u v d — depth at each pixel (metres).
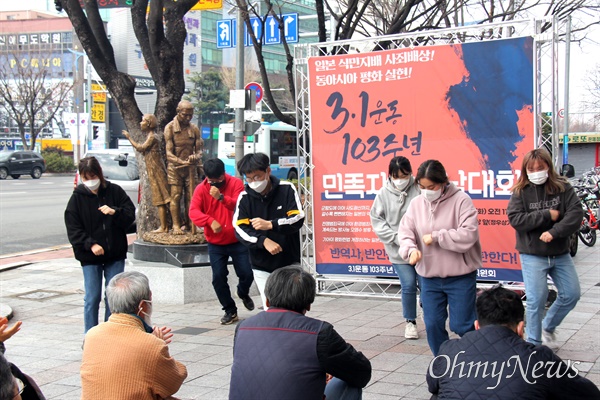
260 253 5.90
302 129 8.83
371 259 8.37
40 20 65.38
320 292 8.97
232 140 31.20
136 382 3.41
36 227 17.97
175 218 9.15
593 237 13.72
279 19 11.40
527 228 5.51
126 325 3.56
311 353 3.25
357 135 8.26
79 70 49.56
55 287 10.35
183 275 8.62
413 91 7.93
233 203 7.16
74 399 5.27
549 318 5.89
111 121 58.28
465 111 7.68
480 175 7.65
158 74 10.01
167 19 10.12
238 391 3.25
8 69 55.22
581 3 13.66
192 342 6.83
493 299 3.21
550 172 5.48
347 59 8.22
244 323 3.43
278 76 45.22
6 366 2.84
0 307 8.59
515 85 7.45
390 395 5.11
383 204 6.66
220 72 48.78
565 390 3.02
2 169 40.97
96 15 10.32
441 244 5.00
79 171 6.28
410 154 7.98
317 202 8.55
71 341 7.11
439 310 5.21
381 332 7.06
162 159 9.29
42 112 53.41
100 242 6.32
